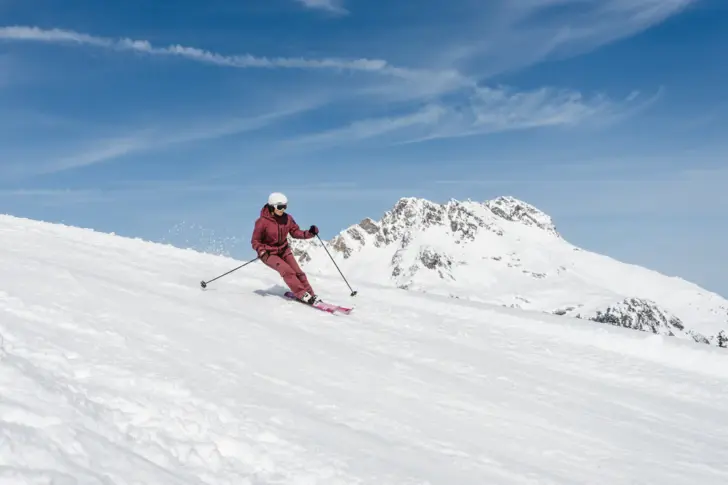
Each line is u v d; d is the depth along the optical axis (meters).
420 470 5.02
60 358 5.35
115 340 6.36
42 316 6.60
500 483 5.12
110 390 4.97
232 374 6.18
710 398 8.59
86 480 3.22
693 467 6.17
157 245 14.48
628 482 5.63
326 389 6.45
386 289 12.45
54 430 3.68
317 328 8.97
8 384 4.18
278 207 10.00
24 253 10.91
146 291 8.91
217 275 11.62
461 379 7.68
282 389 6.14
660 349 10.13
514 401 7.21
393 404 6.43
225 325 8.02
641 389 8.62
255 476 4.34
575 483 5.43
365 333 9.09
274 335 8.03
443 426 6.14
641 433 6.91
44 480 3.04
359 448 5.14
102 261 11.27
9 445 3.27
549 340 10.31
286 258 10.37
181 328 7.46
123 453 3.79
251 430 4.89
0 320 6.15
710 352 10.02
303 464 4.61
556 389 7.96
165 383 5.35
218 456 4.43
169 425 4.66
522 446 6.04
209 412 5.07
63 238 13.60
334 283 12.68
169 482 3.62
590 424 6.91
